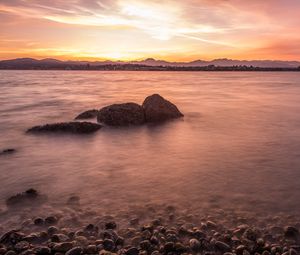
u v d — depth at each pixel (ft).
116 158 39.32
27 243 19.95
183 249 19.19
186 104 99.45
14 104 100.94
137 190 28.84
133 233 21.24
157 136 51.72
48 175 33.27
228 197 27.14
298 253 18.90
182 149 43.42
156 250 19.24
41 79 330.54
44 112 83.46
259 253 18.92
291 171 33.88
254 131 55.93
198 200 26.53
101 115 61.46
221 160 38.06
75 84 231.30
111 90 167.53
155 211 24.54
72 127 53.88
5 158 39.68
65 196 27.63
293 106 94.84
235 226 22.18
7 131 57.57
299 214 24.06
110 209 24.97
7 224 22.72
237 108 89.25
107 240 20.02
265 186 29.66
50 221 22.91
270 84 233.96
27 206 25.63
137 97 125.39
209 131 55.88
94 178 32.14
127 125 60.13
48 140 48.75
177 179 31.65
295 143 46.44
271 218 23.39
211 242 19.92
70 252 18.71
